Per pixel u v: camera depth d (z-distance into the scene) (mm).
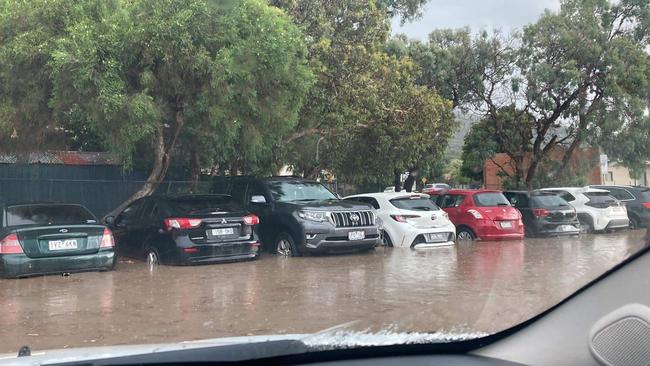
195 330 6656
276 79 12469
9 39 11266
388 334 3264
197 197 12430
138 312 7594
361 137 18188
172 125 14023
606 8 24562
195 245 11328
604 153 25344
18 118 12109
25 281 9805
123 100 10836
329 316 7160
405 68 17922
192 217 11453
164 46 11078
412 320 5352
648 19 24125
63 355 3268
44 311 7664
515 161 27109
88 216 11258
